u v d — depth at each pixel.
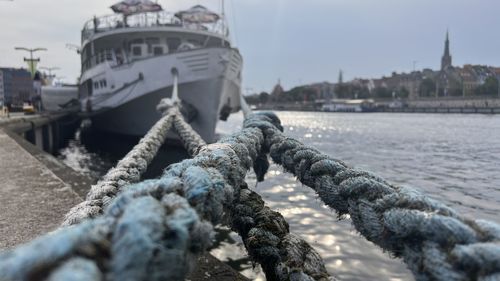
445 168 17.50
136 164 3.10
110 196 2.31
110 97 18.20
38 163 7.11
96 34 18.47
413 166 18.05
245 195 2.69
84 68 24.31
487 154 22.69
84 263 0.80
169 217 0.97
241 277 3.01
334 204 2.11
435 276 1.15
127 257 0.81
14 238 3.50
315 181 2.39
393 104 126.44
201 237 1.05
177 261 0.91
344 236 7.64
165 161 16.09
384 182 1.86
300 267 2.15
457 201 11.38
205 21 18.58
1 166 6.79
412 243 1.33
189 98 15.55
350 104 133.12
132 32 17.55
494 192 12.48
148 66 16.23
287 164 2.95
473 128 46.62
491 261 1.06
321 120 73.56
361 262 6.48
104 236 0.88
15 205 4.43
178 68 15.50
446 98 116.56
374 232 1.56
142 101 16.77
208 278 2.96
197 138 4.55
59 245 0.83
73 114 27.17
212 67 15.03
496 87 118.88
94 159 20.42
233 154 1.90
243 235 2.56
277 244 2.30
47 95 36.38
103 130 23.48
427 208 1.38
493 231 1.19
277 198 10.73
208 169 1.51
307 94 165.38
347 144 28.38
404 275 6.04
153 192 1.12
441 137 34.16
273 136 3.59
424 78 142.12
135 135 18.80
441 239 1.20
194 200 1.18
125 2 18.25
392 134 37.66
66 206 4.41
